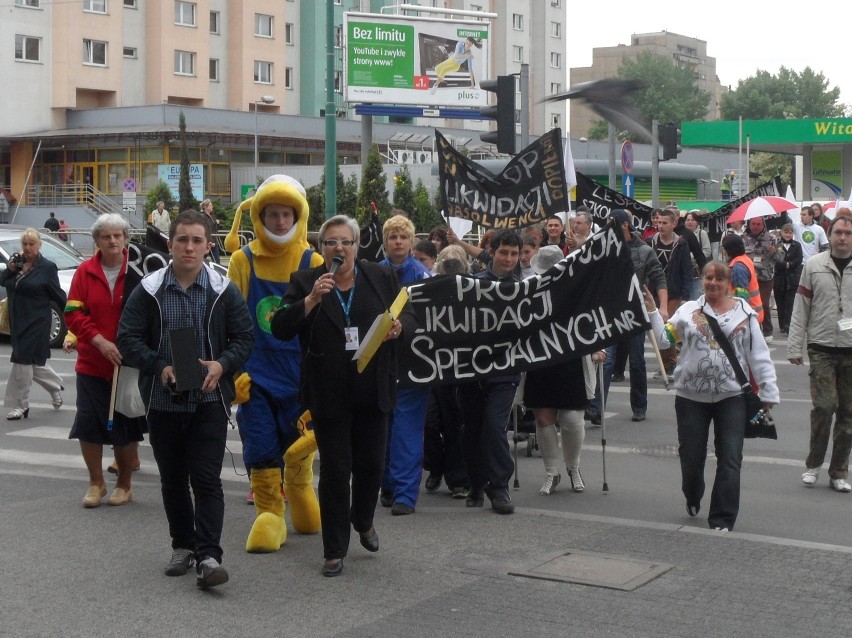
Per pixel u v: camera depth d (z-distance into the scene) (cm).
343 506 612
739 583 593
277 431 675
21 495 828
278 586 597
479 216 1199
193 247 593
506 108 1534
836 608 554
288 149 5541
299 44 6562
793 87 10950
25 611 560
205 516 592
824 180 4869
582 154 5591
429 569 624
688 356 728
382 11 6925
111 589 594
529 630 525
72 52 5466
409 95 3919
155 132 4969
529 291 772
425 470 925
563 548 663
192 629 532
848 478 893
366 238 919
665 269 1337
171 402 586
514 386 771
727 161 6700
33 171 5466
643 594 576
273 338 671
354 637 519
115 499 793
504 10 7688
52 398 1280
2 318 1225
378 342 588
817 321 852
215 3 6122
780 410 1231
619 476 905
